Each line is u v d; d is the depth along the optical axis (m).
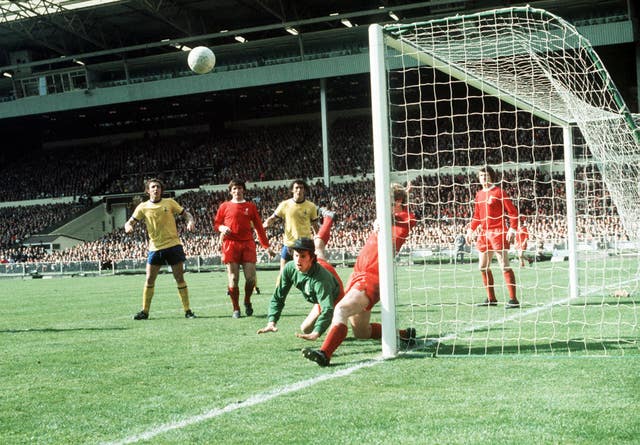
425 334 7.04
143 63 46.59
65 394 4.75
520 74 7.99
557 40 6.60
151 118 55.81
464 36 6.86
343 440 3.40
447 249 29.08
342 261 31.61
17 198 50.84
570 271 10.59
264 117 53.88
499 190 9.30
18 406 4.41
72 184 50.72
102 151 54.56
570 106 7.35
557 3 37.16
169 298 14.93
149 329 8.56
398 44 6.38
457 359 5.49
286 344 6.74
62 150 56.97
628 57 40.81
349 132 48.22
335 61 41.19
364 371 5.11
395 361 5.49
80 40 47.00
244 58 45.31
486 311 9.10
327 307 5.68
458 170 39.47
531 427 3.51
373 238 6.03
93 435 3.67
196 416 3.99
